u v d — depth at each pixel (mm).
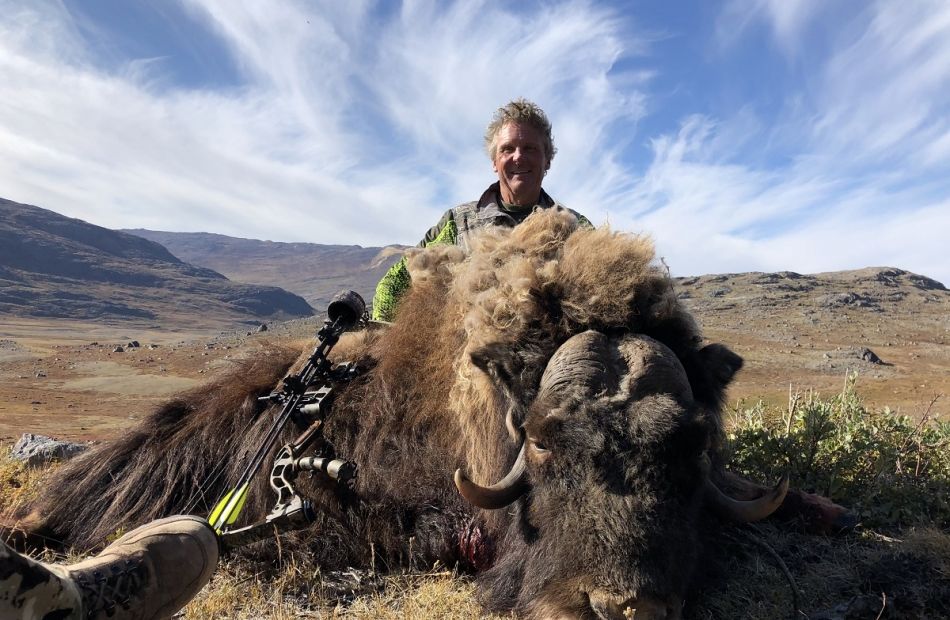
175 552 1866
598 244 3150
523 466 2748
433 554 3562
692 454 2479
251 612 3084
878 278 73750
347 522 3721
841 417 5020
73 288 170375
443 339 3762
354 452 3898
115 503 4180
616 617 2297
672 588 2385
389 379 3992
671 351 2791
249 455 4004
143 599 1741
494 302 3109
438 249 4207
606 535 2346
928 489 4023
